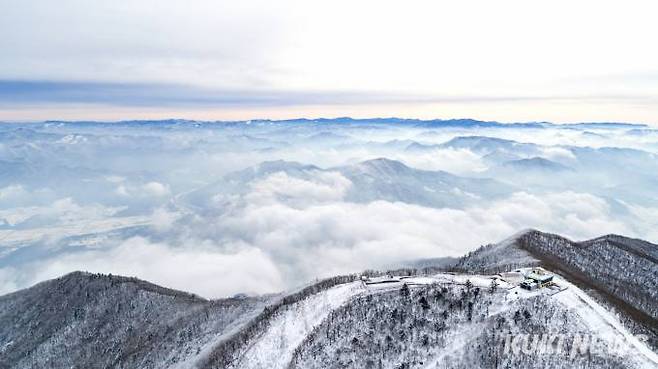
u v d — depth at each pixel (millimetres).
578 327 159875
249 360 185000
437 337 166125
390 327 174000
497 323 164875
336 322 182125
